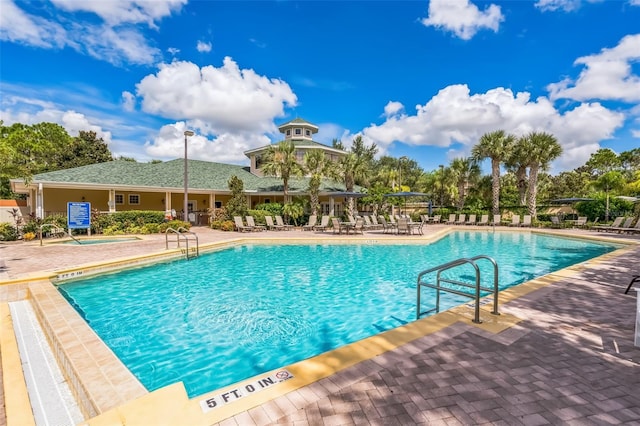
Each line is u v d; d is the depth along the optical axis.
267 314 6.53
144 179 22.98
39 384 3.59
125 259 10.30
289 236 17.78
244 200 23.45
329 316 6.45
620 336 4.04
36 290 6.81
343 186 30.50
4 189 27.91
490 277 9.73
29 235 15.62
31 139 37.69
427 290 8.31
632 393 2.80
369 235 18.62
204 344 5.16
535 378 3.03
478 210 29.61
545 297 5.73
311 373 3.06
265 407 2.54
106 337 5.43
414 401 2.64
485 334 4.06
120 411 2.50
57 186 18.78
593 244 16.69
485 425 2.36
